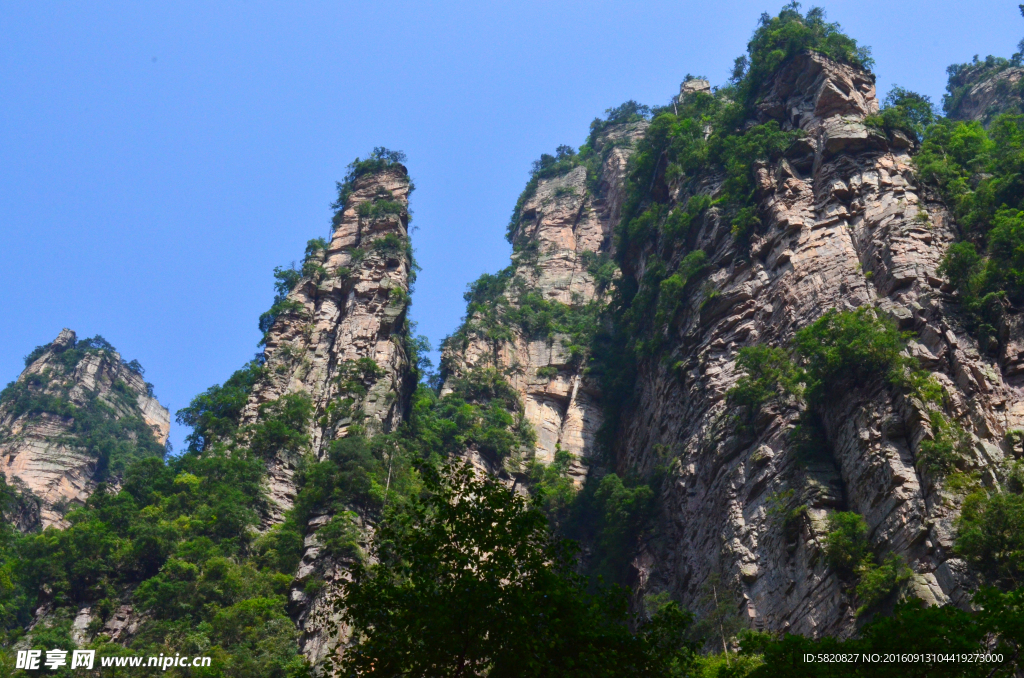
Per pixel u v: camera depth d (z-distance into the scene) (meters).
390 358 103.94
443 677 26.58
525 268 149.50
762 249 78.44
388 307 108.12
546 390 123.31
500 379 120.62
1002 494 51.19
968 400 58.28
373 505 84.31
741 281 78.19
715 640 58.66
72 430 149.38
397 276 112.56
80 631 73.31
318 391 102.38
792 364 67.50
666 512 75.50
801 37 91.44
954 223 71.81
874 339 61.00
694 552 68.25
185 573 75.50
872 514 55.16
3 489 116.56
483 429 111.00
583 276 145.62
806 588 55.44
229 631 70.75
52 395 154.12
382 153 130.38
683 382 79.19
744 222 81.00
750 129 88.88
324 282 113.00
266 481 89.19
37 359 165.38
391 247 114.88
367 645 27.33
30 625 76.44
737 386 70.12
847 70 88.25
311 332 108.56
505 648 26.38
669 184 99.88
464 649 26.52
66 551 78.38
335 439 93.88
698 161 93.81
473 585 27.14
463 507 29.67
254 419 98.56
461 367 121.88
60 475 139.50
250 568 77.62
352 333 105.88
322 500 83.94
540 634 26.72
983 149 78.38
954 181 74.06
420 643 27.42
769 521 61.00
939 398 57.44
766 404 67.38
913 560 51.12
